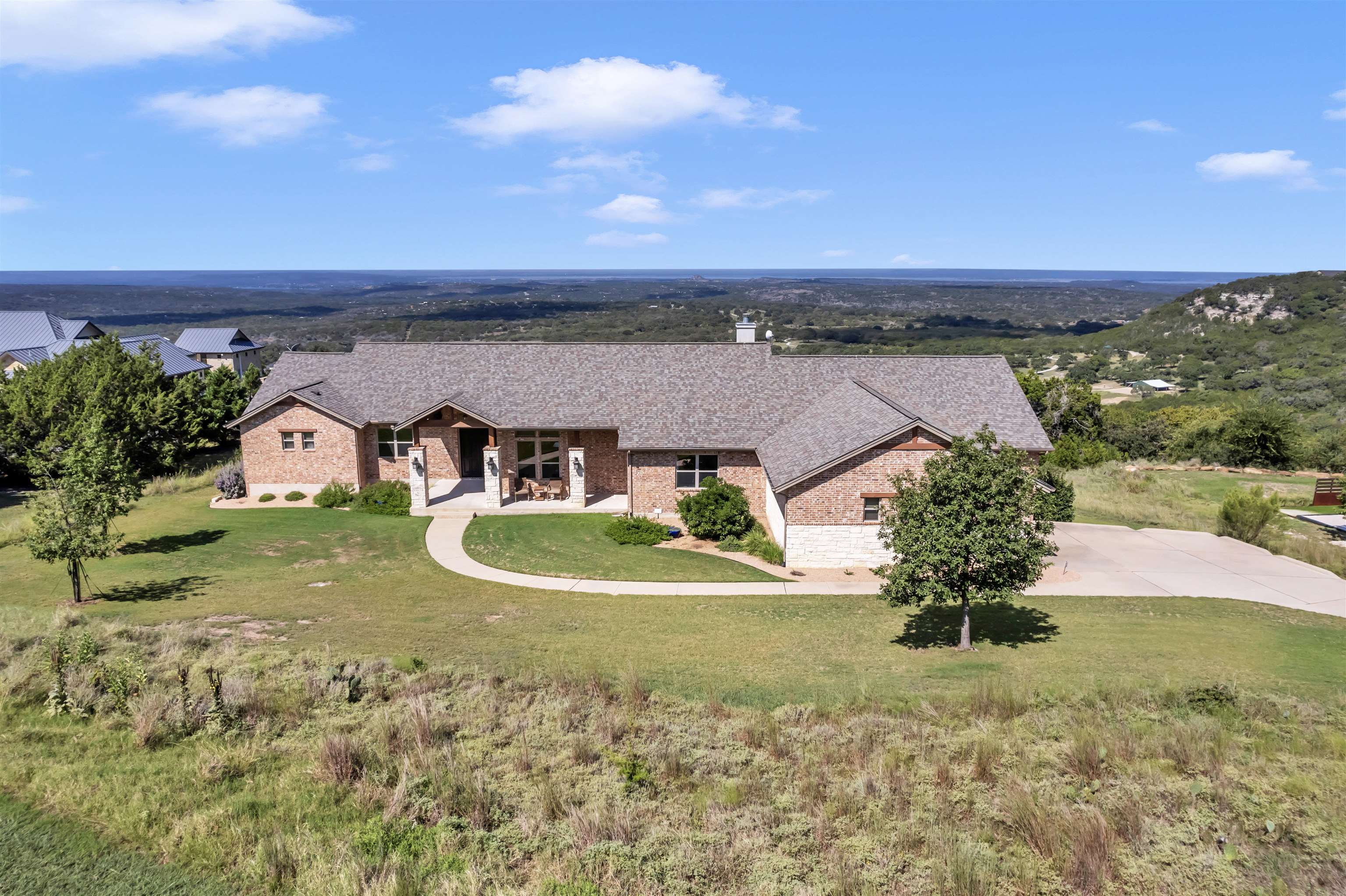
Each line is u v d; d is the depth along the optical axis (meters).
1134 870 8.86
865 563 26.23
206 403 51.34
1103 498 37.22
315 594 22.91
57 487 21.06
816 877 8.80
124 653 15.43
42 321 71.25
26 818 9.45
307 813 9.88
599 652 18.02
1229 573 25.38
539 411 34.34
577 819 9.87
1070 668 16.84
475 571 25.75
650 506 32.22
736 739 12.89
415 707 13.09
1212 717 13.30
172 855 8.80
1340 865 8.88
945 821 10.14
